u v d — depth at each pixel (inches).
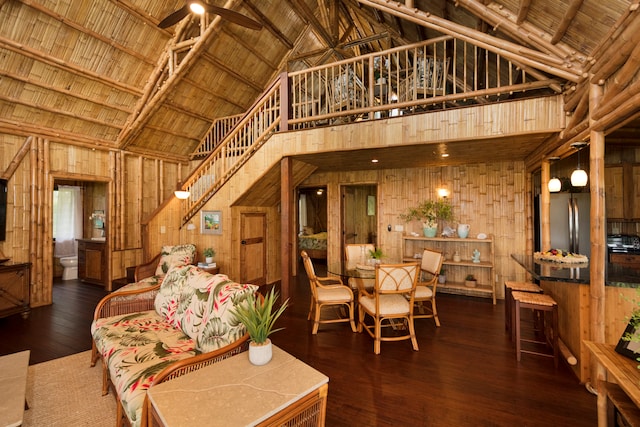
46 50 167.3
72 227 264.5
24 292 159.3
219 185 207.0
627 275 100.0
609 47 77.8
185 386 53.7
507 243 192.9
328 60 298.4
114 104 208.2
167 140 257.3
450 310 169.0
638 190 175.3
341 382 97.1
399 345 124.1
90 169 212.4
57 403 86.9
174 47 202.8
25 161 180.4
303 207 406.9
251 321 63.7
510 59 109.9
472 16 123.7
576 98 100.2
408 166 210.1
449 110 130.4
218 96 253.0
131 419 61.5
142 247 222.7
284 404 49.4
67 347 124.3
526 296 113.4
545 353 116.0
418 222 216.1
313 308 168.6
